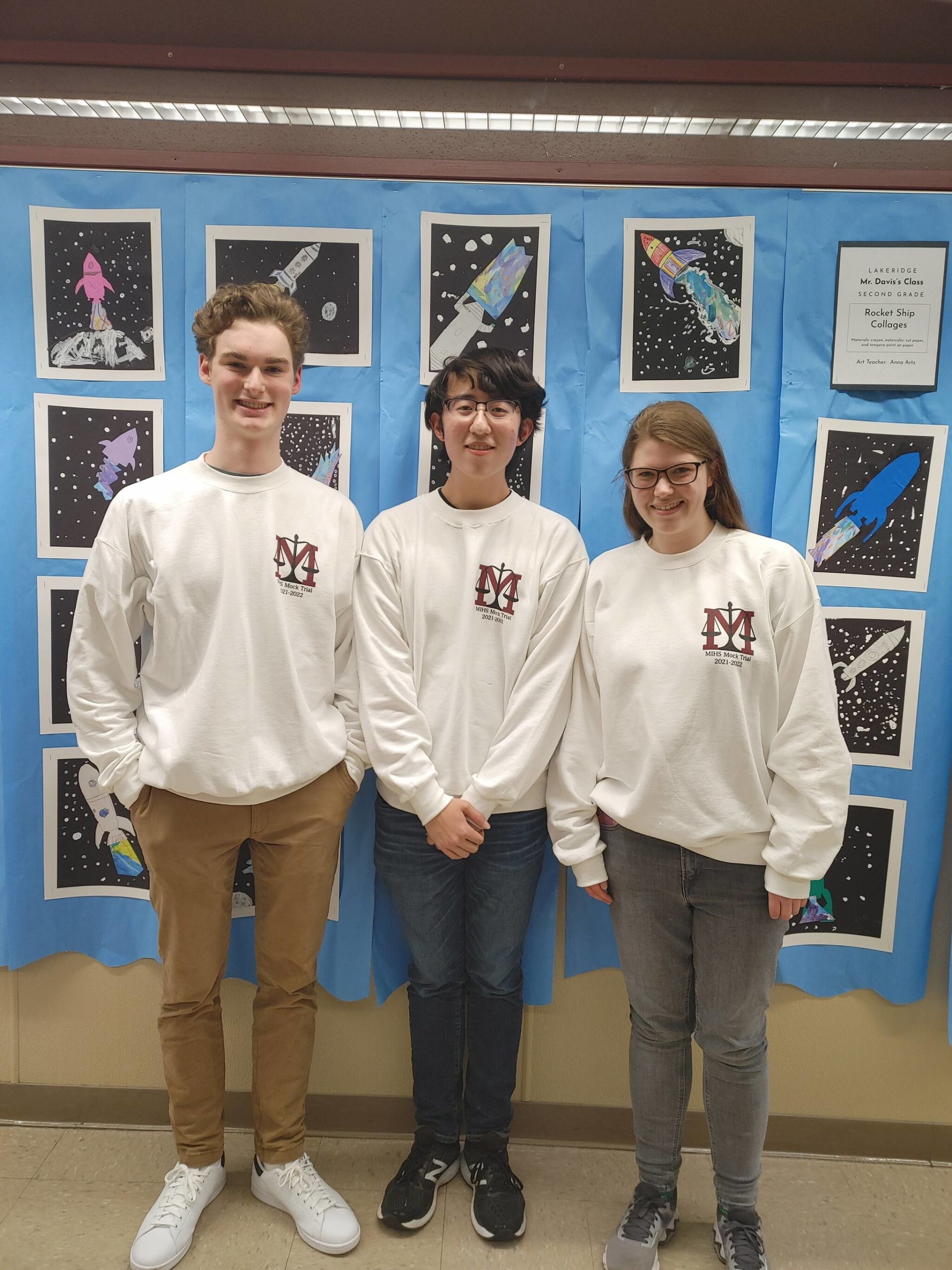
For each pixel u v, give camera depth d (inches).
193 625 55.3
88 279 64.9
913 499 65.2
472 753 57.4
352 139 65.0
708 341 64.6
